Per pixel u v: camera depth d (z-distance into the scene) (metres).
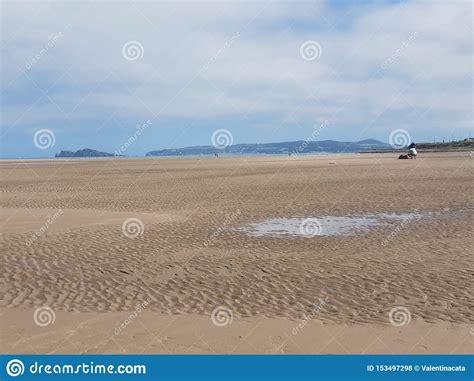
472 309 8.50
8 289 10.02
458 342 7.18
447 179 33.62
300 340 7.28
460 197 23.61
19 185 37.22
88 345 7.09
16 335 7.44
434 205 21.22
